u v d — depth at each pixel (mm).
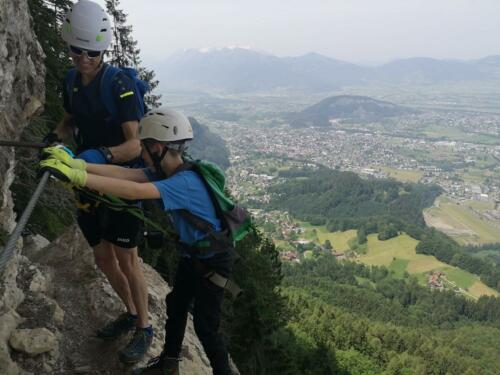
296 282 102125
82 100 3375
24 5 3873
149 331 3881
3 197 3859
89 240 3777
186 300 3342
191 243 2990
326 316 59781
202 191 2920
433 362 59531
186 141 3016
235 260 3119
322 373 29875
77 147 3695
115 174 3146
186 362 4488
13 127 3883
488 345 77938
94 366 3699
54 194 11750
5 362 3256
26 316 3871
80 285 4633
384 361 54438
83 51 3180
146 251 13203
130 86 3342
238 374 5953
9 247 1915
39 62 4312
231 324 18172
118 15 27625
